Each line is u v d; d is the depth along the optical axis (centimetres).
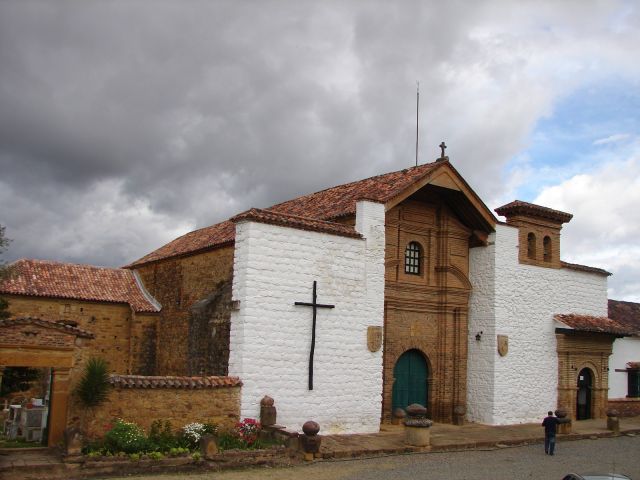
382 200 2267
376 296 2220
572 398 2781
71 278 2881
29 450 1568
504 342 2589
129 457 1548
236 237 2020
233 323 1962
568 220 2900
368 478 1594
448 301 2584
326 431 2058
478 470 1750
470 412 2605
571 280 2906
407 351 2497
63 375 1620
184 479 1520
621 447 2252
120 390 1689
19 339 1568
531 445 2225
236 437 1811
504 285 2630
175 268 2808
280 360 1977
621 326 3012
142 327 2816
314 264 2081
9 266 2466
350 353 2136
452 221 2641
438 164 2427
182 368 2620
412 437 1984
